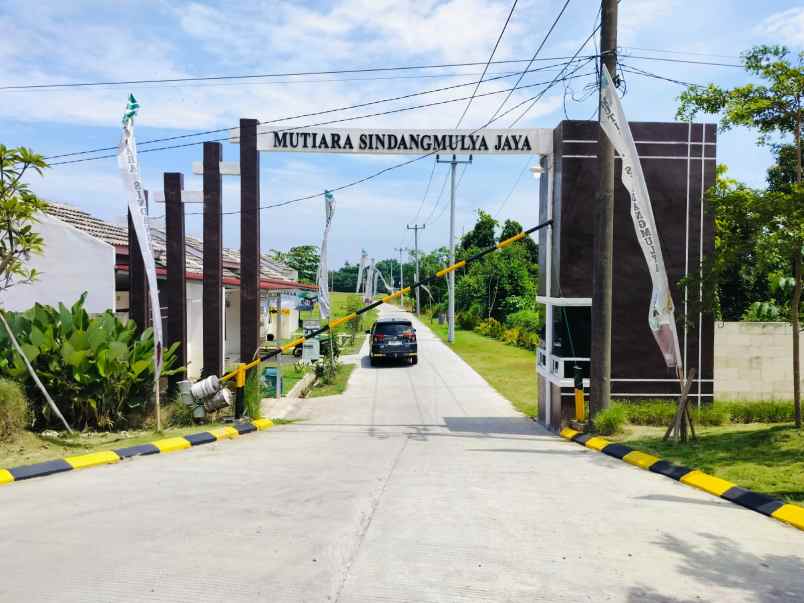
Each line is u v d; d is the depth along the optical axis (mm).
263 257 38344
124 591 3092
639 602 3031
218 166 11086
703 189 10680
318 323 17828
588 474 6512
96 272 12898
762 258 7812
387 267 125875
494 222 52656
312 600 3014
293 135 10961
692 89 8492
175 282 11289
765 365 11977
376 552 3734
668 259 10680
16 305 12734
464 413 12719
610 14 9133
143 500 5062
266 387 14695
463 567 3488
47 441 7988
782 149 8523
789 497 5121
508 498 5270
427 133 11031
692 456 7027
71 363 9016
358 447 8562
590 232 10672
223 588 3139
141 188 9336
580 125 10656
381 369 20766
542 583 3262
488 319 38062
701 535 4164
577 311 10805
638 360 10719
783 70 7805
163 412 10148
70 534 4047
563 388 10438
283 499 5109
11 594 3051
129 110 9273
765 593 3164
